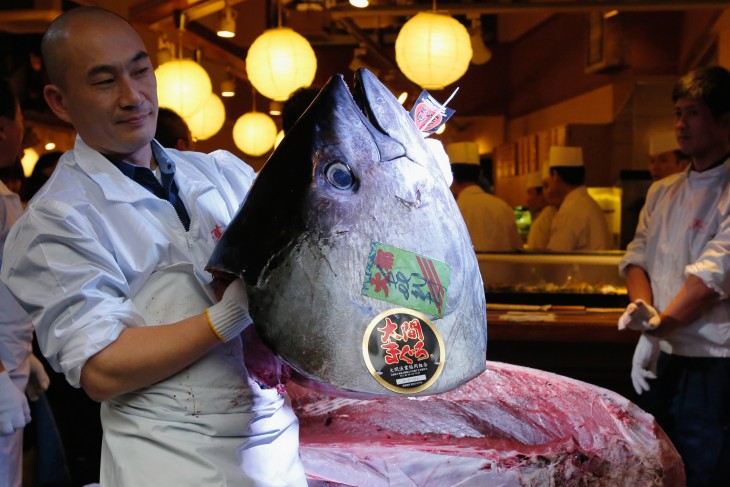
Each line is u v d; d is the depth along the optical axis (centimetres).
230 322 148
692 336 297
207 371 162
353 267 144
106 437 167
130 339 150
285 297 142
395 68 757
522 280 423
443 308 149
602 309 393
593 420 217
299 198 144
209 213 172
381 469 200
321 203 144
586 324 362
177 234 166
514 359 376
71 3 557
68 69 159
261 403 169
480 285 161
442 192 157
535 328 364
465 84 1137
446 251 152
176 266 163
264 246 143
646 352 303
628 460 202
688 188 310
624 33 741
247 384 166
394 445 212
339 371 142
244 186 191
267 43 500
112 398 162
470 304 155
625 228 701
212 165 187
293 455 177
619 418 215
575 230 585
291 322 142
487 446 211
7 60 621
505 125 1138
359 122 151
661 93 773
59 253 153
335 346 142
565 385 235
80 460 387
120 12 586
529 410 227
